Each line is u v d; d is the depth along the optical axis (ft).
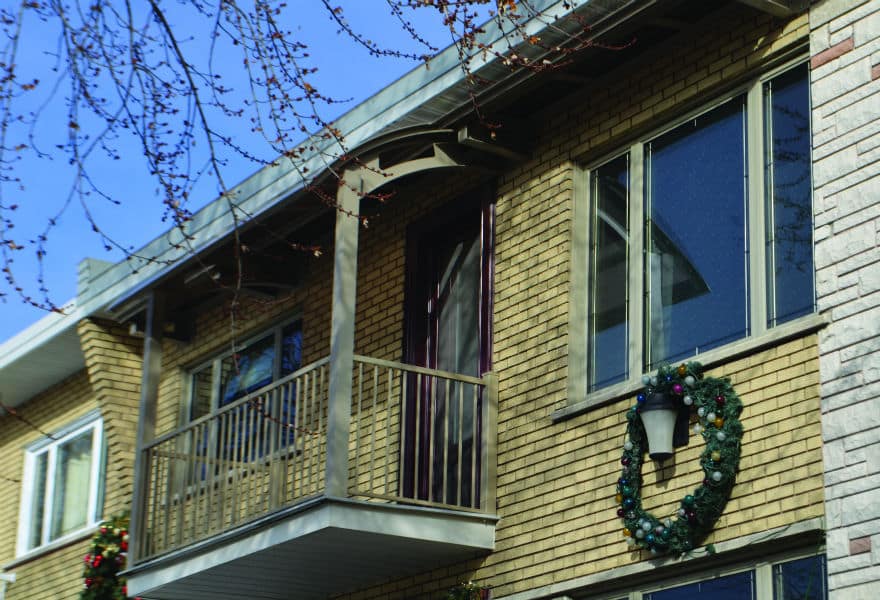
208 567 41.22
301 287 49.37
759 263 33.65
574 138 39.81
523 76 38.32
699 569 32.73
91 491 60.03
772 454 31.32
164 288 48.42
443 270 44.29
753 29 34.91
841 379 30.01
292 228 45.62
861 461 29.09
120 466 55.16
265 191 46.42
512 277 40.60
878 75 31.14
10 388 64.39
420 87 40.52
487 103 39.68
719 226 35.19
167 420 54.80
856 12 32.01
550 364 38.45
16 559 62.49
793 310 32.58
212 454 43.37
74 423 62.39
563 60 37.76
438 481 42.47
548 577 36.52
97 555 52.01
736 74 35.14
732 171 35.19
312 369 38.96
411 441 43.16
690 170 36.37
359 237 47.32
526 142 41.22
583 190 39.58
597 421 36.47
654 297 36.52
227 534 40.32
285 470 39.40
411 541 37.91
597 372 37.81
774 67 34.45
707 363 33.40
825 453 29.86
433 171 41.88
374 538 37.63
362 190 39.11
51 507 62.85
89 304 55.52
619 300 37.70
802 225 32.91
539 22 36.52
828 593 29.30
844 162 31.32
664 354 35.78
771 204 33.81
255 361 51.67
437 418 43.01
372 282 46.21
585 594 35.65
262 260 48.91
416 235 44.86
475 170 42.88
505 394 39.68
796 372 31.35
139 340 56.85
